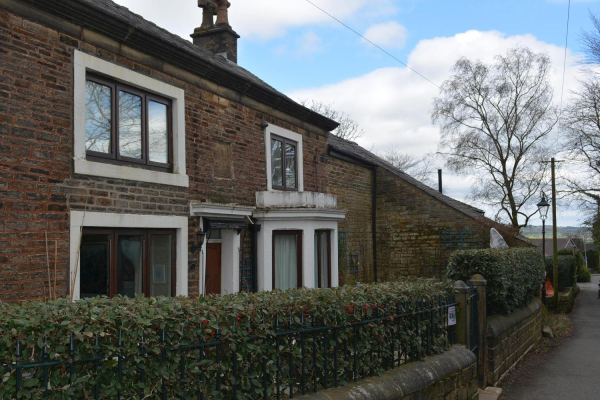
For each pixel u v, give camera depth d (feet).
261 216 33.68
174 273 26.58
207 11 42.75
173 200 26.40
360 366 16.76
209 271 31.12
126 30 23.56
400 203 56.85
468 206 60.95
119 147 23.93
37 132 19.88
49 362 9.47
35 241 19.51
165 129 27.02
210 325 11.94
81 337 9.75
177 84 27.35
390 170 59.47
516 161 87.51
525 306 37.37
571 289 75.25
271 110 35.68
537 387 27.32
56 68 20.79
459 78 87.86
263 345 13.48
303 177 39.73
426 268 55.26
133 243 24.32
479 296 26.55
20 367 9.19
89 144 22.40
